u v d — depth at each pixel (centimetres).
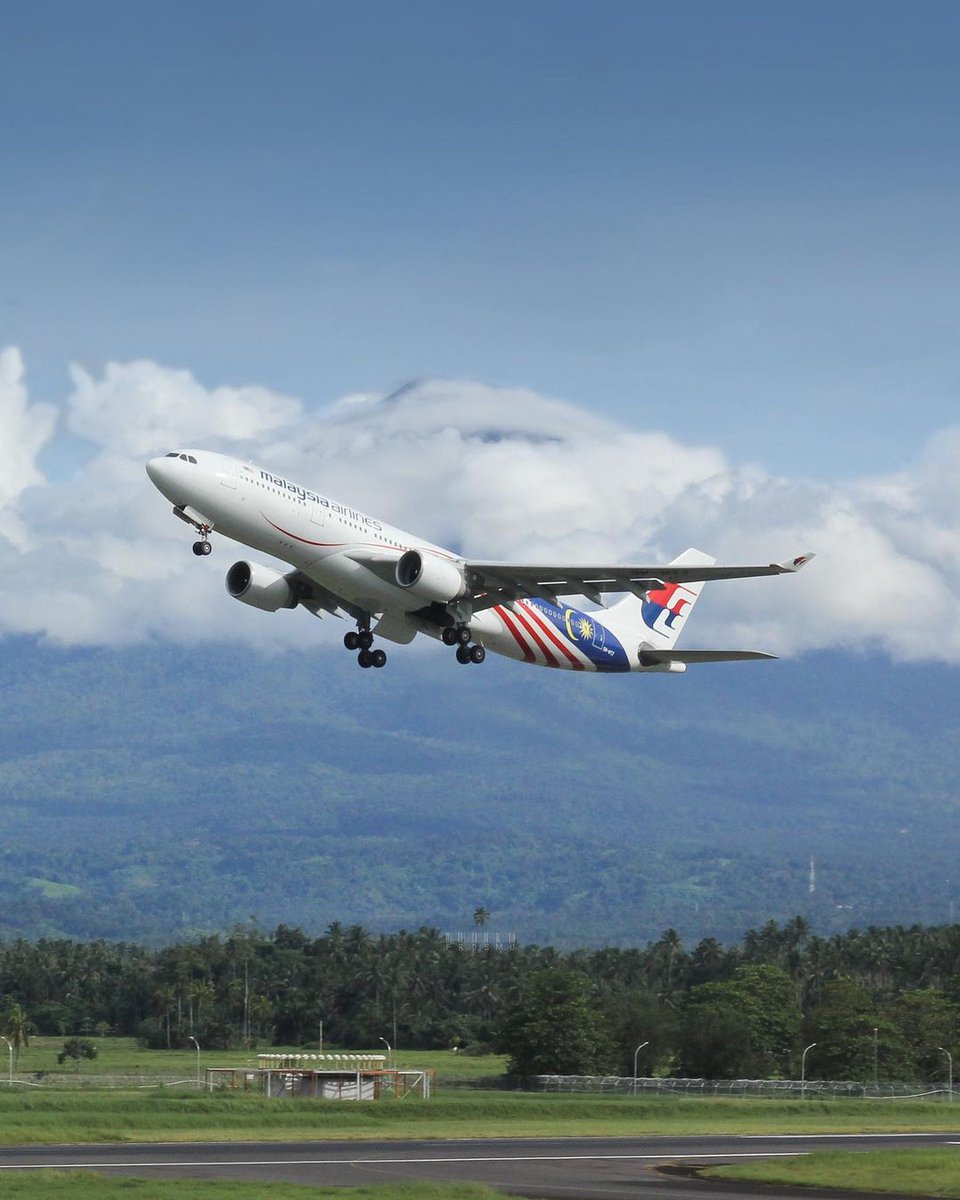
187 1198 3591
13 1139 5500
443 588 5425
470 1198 3822
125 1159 4769
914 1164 4762
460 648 5994
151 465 5159
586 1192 4056
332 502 5553
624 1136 6406
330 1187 3969
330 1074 9731
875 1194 4088
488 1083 11888
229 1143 5588
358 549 5472
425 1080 9844
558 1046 11925
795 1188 4219
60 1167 4431
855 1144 6031
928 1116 8900
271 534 5322
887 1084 12131
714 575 5572
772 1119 8288
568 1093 10525
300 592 5838
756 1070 12725
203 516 5275
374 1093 9756
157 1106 7288
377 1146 5550
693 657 6638
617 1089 11375
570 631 6400
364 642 6016
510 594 5816
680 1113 8494
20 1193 3612
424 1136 6159
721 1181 4381
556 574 5647
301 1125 6781
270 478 5353
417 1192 3869
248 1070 10050
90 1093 8894
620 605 6731
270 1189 3834
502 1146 5659
